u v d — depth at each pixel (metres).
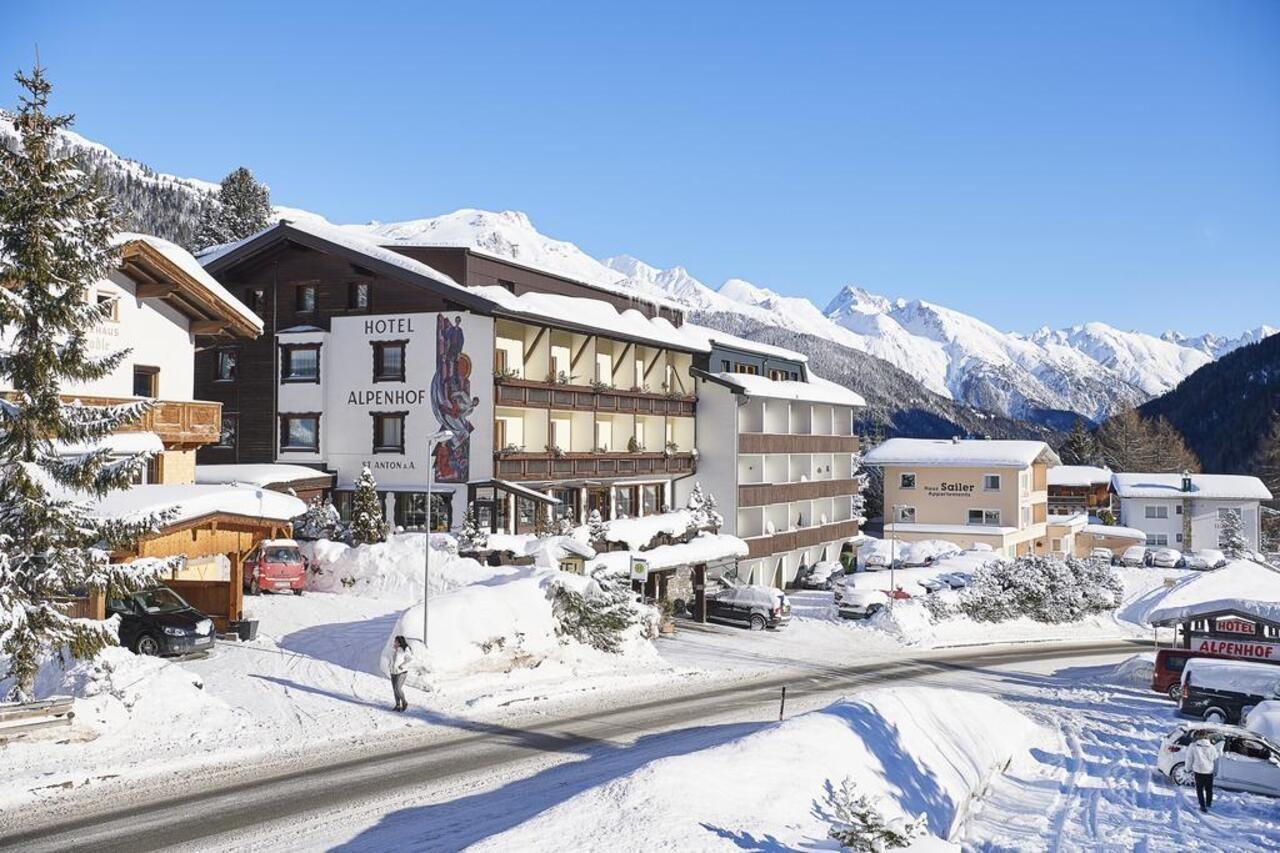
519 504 44.47
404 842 14.08
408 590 34.84
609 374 54.06
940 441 83.75
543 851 12.10
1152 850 16.31
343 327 45.75
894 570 59.03
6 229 18.34
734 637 42.19
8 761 17.08
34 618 18.39
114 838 14.09
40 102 18.73
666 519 48.56
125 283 31.23
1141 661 38.69
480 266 47.66
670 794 14.16
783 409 66.38
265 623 30.48
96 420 19.14
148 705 20.08
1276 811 19.34
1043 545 85.56
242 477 41.66
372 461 45.00
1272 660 35.47
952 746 21.38
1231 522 85.38
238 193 99.75
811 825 14.20
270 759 18.61
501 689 26.22
